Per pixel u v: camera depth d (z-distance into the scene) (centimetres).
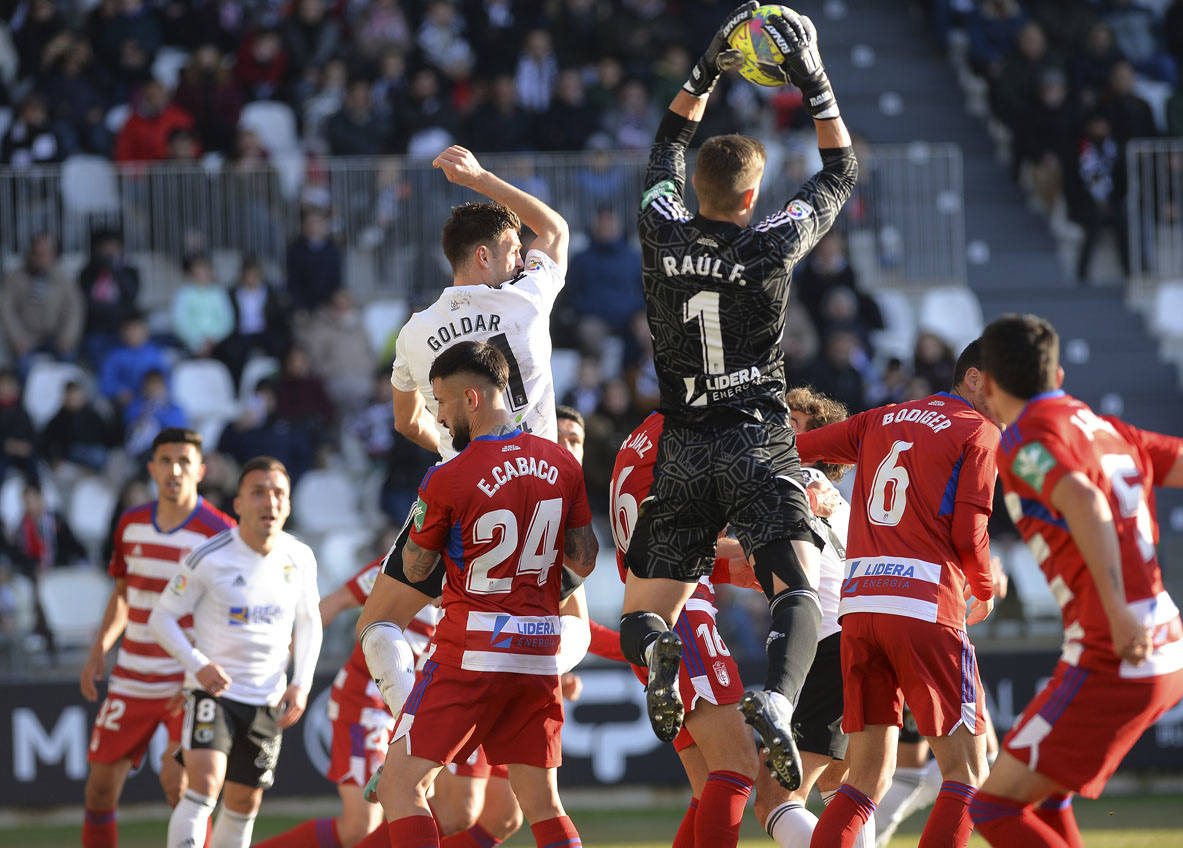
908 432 1700
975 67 5500
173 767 2367
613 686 3275
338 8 5322
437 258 4775
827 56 5750
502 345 1645
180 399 4450
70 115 4900
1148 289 5009
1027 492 1400
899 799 2053
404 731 1523
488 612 1527
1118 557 1346
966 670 1648
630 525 1664
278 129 5147
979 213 5275
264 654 2153
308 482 4147
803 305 4506
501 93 4916
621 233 4819
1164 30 5619
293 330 4519
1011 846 1412
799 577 1412
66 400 4175
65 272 4516
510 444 1548
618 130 4984
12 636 3250
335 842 2206
